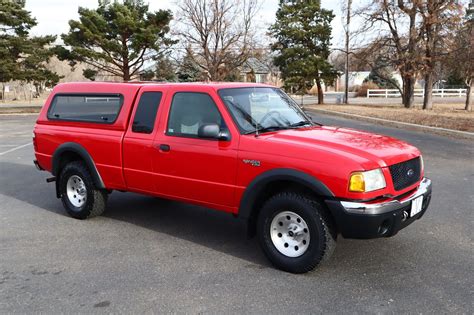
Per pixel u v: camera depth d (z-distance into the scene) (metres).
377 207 3.96
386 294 3.91
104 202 6.23
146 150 5.32
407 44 27.52
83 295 4.00
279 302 3.80
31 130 18.34
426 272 4.35
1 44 28.89
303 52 33.53
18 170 10.02
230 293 3.98
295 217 4.33
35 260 4.82
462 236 5.32
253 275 4.36
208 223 6.07
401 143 4.80
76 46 29.42
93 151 5.92
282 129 4.92
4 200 7.46
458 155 10.64
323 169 4.06
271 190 4.64
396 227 4.17
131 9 30.98
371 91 48.16
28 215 6.55
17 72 29.19
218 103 4.80
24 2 30.64
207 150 4.77
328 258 4.23
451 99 42.00
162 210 6.72
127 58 30.94
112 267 4.61
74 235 5.63
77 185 6.32
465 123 16.59
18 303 3.88
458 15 24.70
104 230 5.81
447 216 6.07
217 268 4.55
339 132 4.95
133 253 4.99
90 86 6.14
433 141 12.99
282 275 4.35
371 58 30.00
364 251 4.89
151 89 5.46
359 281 4.18
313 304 3.76
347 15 30.55
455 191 7.38
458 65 25.42
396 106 31.08
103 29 29.91
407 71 27.16
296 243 4.38
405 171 4.41
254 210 4.68
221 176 4.70
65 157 6.48
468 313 3.57
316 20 34.16
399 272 4.36
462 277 4.23
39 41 30.64
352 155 4.09
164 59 32.28
